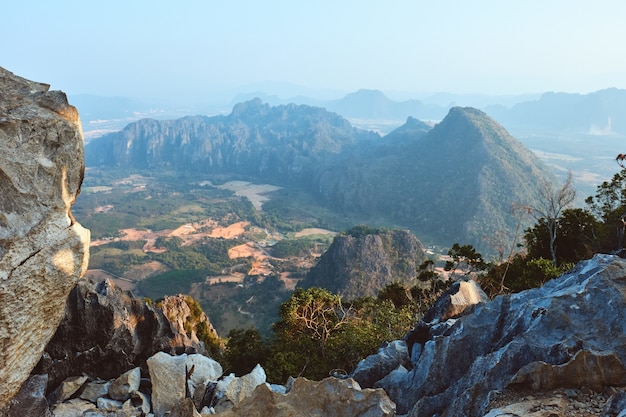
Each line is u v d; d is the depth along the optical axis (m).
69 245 5.04
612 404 6.48
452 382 9.56
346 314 29.05
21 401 6.08
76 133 5.09
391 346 12.62
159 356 9.30
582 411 6.78
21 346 4.79
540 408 6.88
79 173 5.27
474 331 9.94
